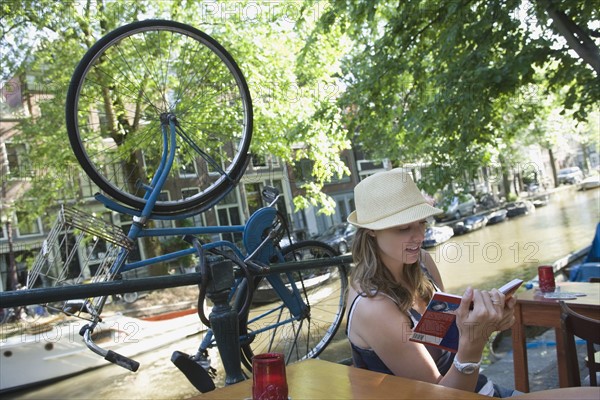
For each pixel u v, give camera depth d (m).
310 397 1.47
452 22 7.67
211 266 1.89
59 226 2.32
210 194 2.63
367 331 1.84
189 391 7.88
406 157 9.04
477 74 6.88
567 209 28.03
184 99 3.14
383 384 1.52
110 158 3.58
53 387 9.05
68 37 10.95
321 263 2.47
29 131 10.80
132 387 8.32
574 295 3.57
